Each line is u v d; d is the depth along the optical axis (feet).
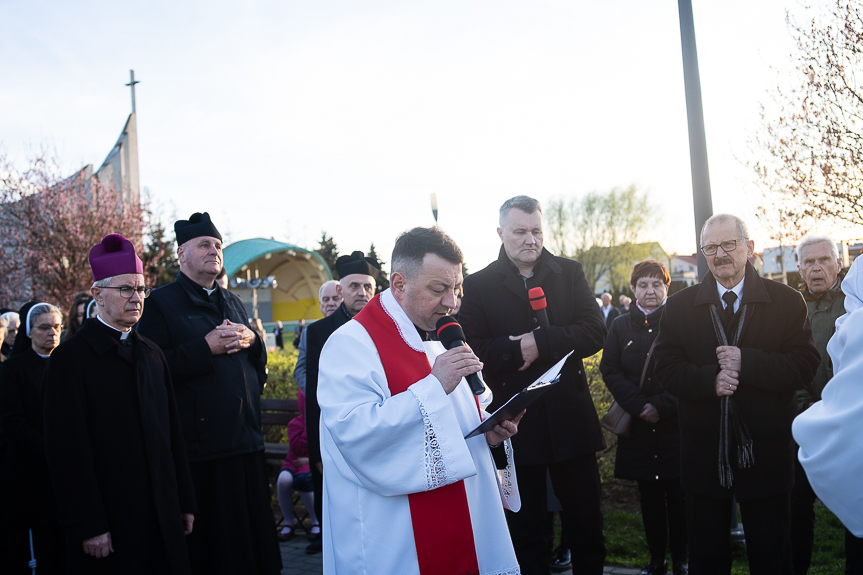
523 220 11.11
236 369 12.28
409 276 7.10
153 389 10.54
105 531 9.41
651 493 13.28
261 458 12.60
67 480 9.36
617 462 13.76
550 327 10.50
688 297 10.30
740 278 10.11
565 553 14.21
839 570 12.40
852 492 4.58
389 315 7.22
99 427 9.84
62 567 12.89
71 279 54.13
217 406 11.75
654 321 13.82
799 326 9.67
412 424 6.27
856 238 21.45
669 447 12.99
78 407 9.66
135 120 63.05
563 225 159.53
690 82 14.49
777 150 21.56
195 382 11.71
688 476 9.84
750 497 9.30
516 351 10.47
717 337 9.84
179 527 10.37
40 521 12.51
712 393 9.39
